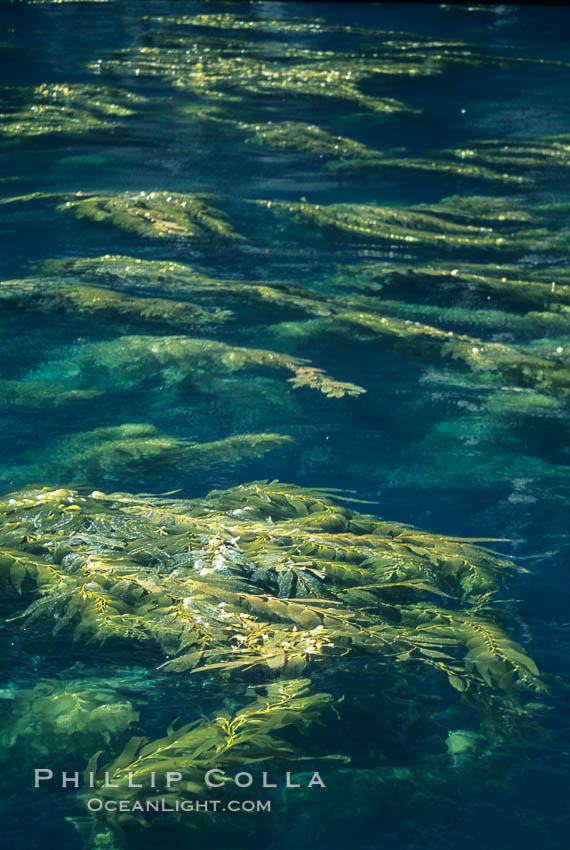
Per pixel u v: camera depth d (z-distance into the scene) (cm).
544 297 739
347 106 1460
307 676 294
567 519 424
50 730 268
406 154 1217
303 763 261
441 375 592
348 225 888
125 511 378
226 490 416
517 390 574
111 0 2633
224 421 518
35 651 301
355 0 2895
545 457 490
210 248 815
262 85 1563
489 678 298
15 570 333
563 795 255
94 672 292
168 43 1930
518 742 273
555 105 1536
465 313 707
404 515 425
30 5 2433
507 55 1975
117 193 932
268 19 2397
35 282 695
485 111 1481
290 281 750
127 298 675
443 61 1844
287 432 508
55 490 398
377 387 571
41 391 539
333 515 387
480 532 411
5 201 906
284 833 239
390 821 244
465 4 2848
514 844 239
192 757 257
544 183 1112
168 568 336
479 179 1112
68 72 1598
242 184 1035
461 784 258
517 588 362
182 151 1149
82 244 806
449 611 332
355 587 337
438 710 284
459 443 503
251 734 266
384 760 263
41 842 232
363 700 286
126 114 1312
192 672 291
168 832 237
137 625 308
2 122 1241
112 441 481
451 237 872
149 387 553
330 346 630
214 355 589
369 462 478
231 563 339
